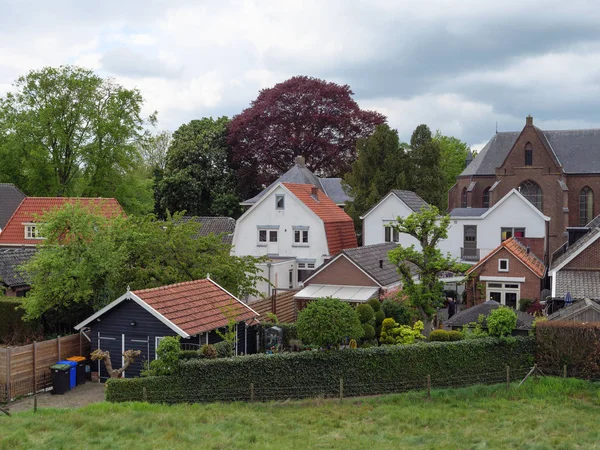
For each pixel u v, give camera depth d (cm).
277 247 5366
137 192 7019
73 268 3139
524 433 2061
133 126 6694
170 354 2508
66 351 2948
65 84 6475
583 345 2739
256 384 2564
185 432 2023
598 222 5534
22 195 6750
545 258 5581
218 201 7875
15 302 3528
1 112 6525
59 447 1847
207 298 3073
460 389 2648
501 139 8106
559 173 7225
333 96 8444
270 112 8275
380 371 2681
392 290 4253
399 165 6562
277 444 1928
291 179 6756
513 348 2831
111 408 2308
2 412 2383
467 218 5719
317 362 2617
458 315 3353
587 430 2084
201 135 8294
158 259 3544
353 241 5762
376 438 2033
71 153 6581
